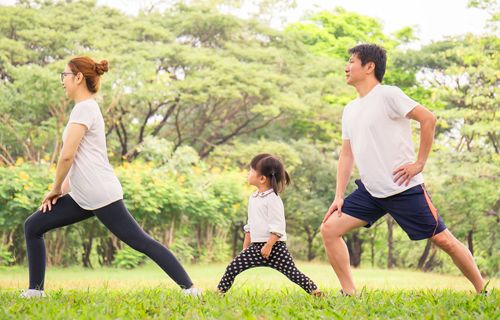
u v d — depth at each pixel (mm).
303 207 21172
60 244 11961
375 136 4609
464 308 3984
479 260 18781
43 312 3660
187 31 23250
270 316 3643
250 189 14828
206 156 23328
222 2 23984
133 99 19219
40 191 11469
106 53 19016
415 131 19516
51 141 19375
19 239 11742
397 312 3857
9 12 20250
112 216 4621
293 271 4969
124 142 20766
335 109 22281
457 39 23516
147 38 22328
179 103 21594
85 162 4586
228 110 22938
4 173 11570
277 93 21359
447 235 4598
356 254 24438
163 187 12758
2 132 17734
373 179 4629
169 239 13008
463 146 22047
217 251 14117
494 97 19344
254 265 5039
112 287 6996
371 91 4664
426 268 21406
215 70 20734
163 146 15602
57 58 20969
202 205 13344
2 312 3676
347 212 4797
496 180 17344
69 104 18453
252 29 23594
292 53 23938
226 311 3738
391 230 22109
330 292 5230
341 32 27469
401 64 24000
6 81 17656
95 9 22469
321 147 22922
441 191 17438
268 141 22750
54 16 21672
